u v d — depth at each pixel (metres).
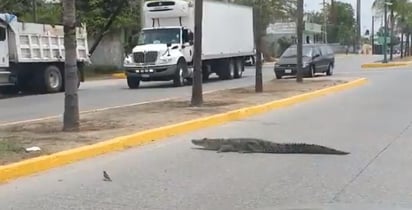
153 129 11.52
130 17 43.66
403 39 75.81
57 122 13.07
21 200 7.08
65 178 8.17
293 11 50.38
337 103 17.86
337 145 10.43
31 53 24.48
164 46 27.03
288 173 8.27
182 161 9.20
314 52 32.38
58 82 26.31
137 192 7.35
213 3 31.08
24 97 23.53
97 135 10.88
